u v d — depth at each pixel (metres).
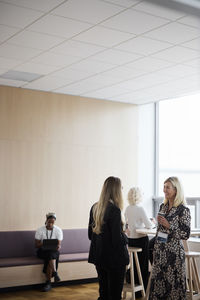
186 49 5.74
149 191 9.59
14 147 7.80
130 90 8.12
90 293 7.05
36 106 8.11
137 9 4.54
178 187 5.25
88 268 7.74
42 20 4.85
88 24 4.95
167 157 9.69
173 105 9.63
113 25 4.97
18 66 6.64
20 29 5.13
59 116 8.36
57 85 7.79
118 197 4.86
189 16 4.69
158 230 5.30
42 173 8.07
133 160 9.30
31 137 8.00
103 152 8.87
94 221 5.00
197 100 9.30
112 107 9.07
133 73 6.94
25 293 7.00
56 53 5.99
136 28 5.05
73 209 8.39
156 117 9.78
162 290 5.17
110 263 4.69
